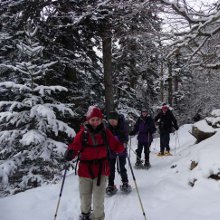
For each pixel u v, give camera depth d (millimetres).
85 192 5223
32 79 9648
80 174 5199
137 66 20234
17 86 9328
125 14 10125
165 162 10734
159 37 8742
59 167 9961
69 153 5062
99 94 15586
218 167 6688
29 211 6516
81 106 12930
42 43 12320
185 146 13312
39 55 11008
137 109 21062
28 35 10227
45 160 9227
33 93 9805
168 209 5957
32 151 9492
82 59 13773
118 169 7277
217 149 7430
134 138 20641
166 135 12258
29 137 8883
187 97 32906
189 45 8945
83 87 14805
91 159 5129
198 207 5668
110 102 14789
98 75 15086
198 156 7562
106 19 11656
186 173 7680
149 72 20812
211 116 11367
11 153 10078
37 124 9383
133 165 10781
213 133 10234
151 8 8375
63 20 12867
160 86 34656
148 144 10148
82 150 5145
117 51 19891
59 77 12875
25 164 10094
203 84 23859
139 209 6266
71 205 6789
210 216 5207
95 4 11234
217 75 14531
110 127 6945
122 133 6906
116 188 7449
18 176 10148
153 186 7711
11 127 10094
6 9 11703
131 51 15969
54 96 12320
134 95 20938
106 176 5203
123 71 20641
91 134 5109
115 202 6824
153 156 12664
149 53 10789
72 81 13703
